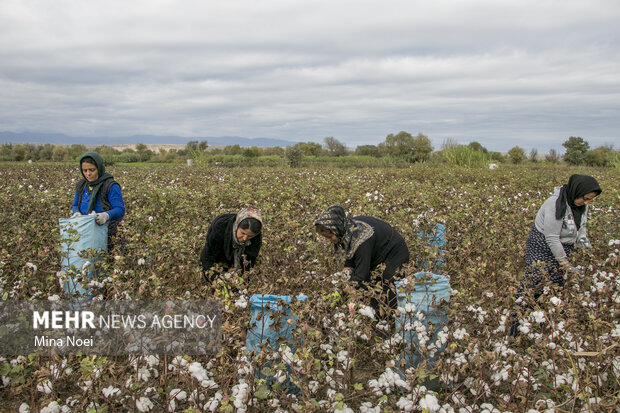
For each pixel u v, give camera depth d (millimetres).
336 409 2535
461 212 6906
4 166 26422
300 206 7926
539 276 3959
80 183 4805
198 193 8805
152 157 60625
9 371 2840
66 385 3129
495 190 11938
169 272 4117
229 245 3760
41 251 4332
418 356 3111
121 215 4711
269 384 2918
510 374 2850
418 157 50625
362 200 8219
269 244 5160
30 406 2807
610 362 2936
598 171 27141
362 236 3703
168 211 7254
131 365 2885
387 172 20125
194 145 61031
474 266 4164
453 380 2992
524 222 6629
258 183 14055
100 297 3322
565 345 2938
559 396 2922
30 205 7285
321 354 3008
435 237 5469
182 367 2672
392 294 3742
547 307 3137
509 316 3127
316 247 5047
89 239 4293
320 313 3100
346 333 3059
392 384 2744
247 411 2756
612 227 6281
